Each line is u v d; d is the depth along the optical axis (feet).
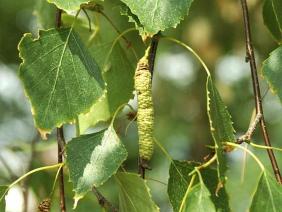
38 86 0.77
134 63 1.02
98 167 0.78
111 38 1.07
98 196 0.85
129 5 0.77
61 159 0.86
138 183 0.77
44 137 0.77
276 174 0.82
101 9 0.88
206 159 0.81
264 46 1.61
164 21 0.76
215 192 0.80
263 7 0.93
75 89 0.79
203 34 1.80
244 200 1.63
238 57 1.91
